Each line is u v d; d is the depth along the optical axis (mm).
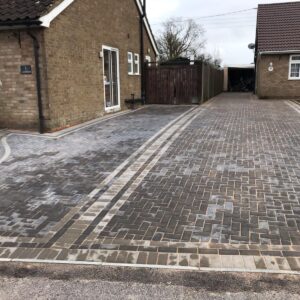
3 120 11031
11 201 5547
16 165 7352
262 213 4910
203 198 5461
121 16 15992
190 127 11289
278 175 6410
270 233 4363
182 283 3479
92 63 13242
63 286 3486
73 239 4355
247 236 4305
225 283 3461
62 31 11047
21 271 3750
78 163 7430
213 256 3912
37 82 10352
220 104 19281
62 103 11211
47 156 7992
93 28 13203
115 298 3289
